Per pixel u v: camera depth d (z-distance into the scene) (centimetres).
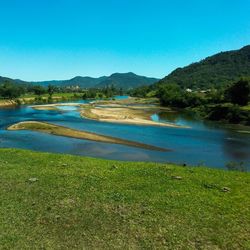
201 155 4625
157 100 18462
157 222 1728
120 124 7750
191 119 9775
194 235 1602
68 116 9662
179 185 2286
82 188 2202
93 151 4697
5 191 2141
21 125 6888
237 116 8825
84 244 1513
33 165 2816
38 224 1694
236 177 2530
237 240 1565
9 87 18100
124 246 1500
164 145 5281
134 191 2155
